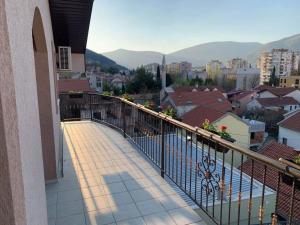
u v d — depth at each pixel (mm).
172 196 2826
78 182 3146
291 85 47906
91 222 2352
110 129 6031
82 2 4266
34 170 1233
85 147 4562
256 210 4047
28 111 1153
